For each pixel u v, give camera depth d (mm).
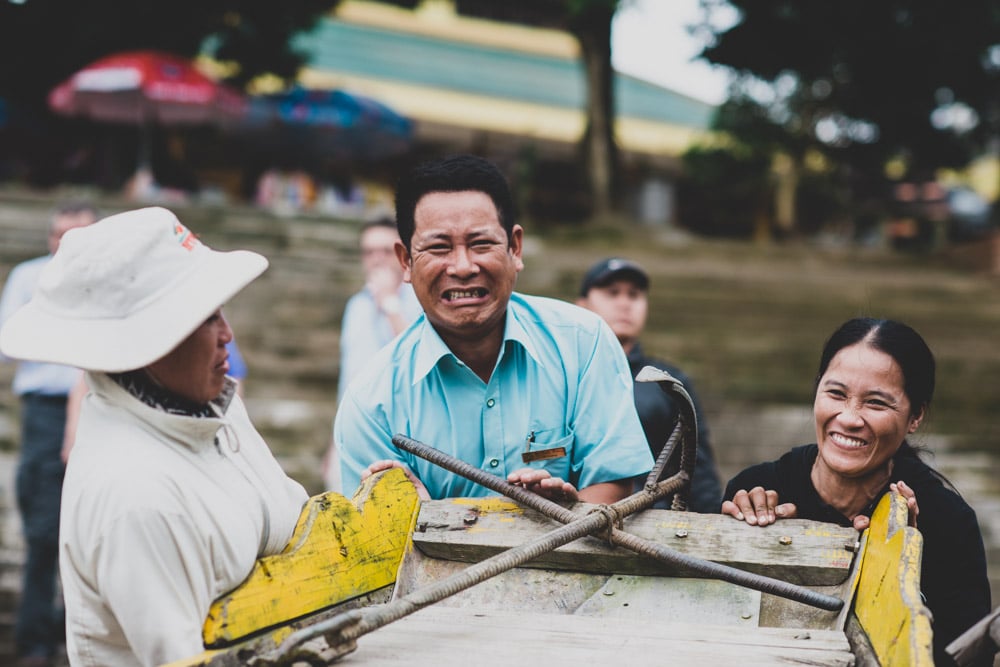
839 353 2738
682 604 2555
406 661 2115
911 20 17625
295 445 8547
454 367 2904
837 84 19172
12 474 7680
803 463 2912
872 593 2297
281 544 2352
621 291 4414
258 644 2129
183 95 14781
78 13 15742
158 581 2002
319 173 19297
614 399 2980
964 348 12016
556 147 21344
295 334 10680
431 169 2777
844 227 22016
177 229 2172
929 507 2746
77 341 2043
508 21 25484
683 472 2811
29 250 11266
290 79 16969
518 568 2678
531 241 15125
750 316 12500
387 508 2662
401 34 24109
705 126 23141
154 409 2104
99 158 17641
